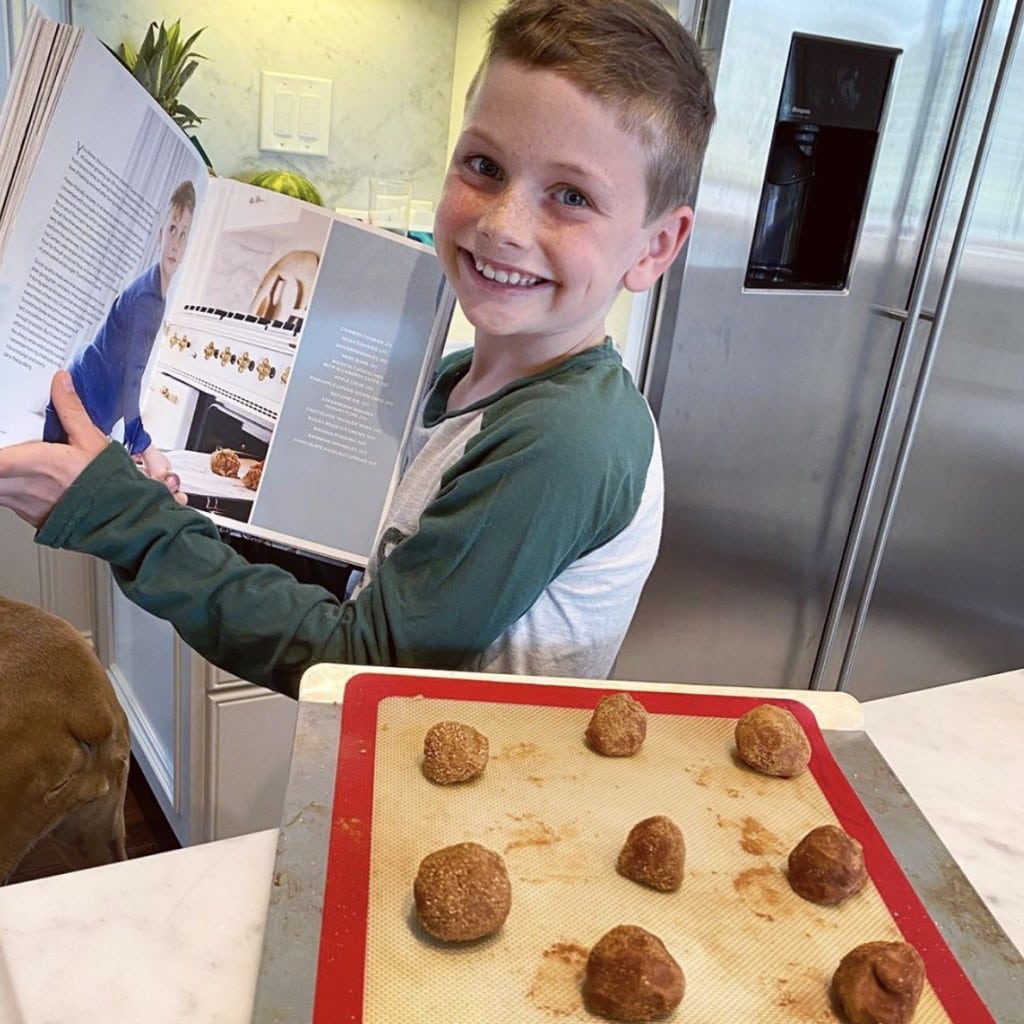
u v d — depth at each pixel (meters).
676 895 0.52
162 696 1.55
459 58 1.76
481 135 0.68
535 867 0.53
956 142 1.49
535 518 0.68
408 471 0.81
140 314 0.70
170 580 0.71
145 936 0.50
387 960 0.46
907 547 1.85
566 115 0.65
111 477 0.68
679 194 0.74
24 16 1.38
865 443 1.69
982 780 0.71
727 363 1.50
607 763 0.61
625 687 0.69
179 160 0.69
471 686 0.66
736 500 1.61
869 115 1.44
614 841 0.55
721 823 0.58
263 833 0.58
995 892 0.59
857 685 1.95
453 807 0.56
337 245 0.77
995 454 1.85
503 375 0.80
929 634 1.97
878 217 1.51
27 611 1.12
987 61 1.48
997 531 1.94
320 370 0.78
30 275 0.61
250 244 0.75
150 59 1.44
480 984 0.46
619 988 0.44
